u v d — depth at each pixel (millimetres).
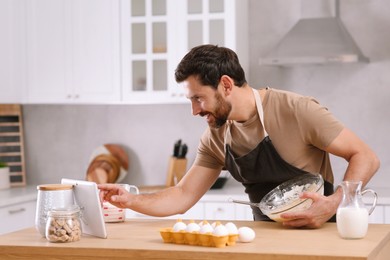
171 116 6176
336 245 2738
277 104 3350
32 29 5992
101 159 6207
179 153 5945
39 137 6488
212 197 5375
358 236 2877
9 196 5492
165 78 5730
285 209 3146
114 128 6309
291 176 3396
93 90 5883
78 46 5898
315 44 5457
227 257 2662
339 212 2902
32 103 6039
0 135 6422
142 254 2777
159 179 6215
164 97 5719
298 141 3338
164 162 6199
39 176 6504
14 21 5992
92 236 3111
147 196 3406
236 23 5562
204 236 2775
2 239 3090
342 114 5762
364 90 5703
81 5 5887
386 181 5664
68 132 6426
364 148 3254
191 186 3547
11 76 5992
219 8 5570
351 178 3152
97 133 6352
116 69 5824
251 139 3422
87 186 3055
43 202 3082
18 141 6480
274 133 3352
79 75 5906
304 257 2572
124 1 5785
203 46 3213
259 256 2625
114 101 5836
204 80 3133
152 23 5742
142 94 5770
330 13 5613
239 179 3588
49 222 2982
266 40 5949
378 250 2752
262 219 3570
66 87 5930
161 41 5730
